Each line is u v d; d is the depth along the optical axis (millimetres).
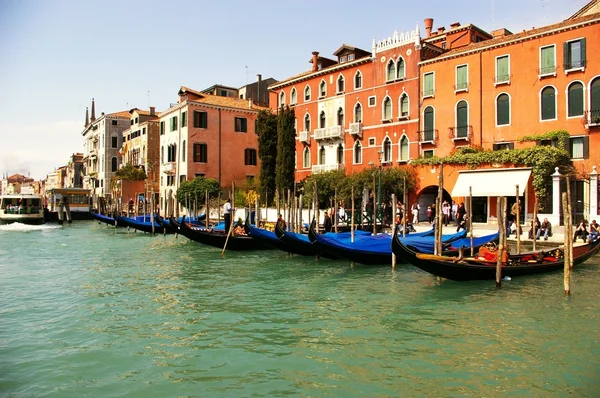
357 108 34125
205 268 17500
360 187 28875
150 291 13562
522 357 8141
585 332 9391
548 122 24703
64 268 17812
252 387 7160
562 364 7832
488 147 26906
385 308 11375
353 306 11609
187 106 42219
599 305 11352
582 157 23594
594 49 23297
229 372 7711
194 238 22906
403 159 31156
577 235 19516
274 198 35750
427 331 9602
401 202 28844
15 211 45094
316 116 37062
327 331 9688
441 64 29078
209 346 8891
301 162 38312
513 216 24188
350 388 7082
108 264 18750
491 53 26875
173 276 15914
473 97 27578
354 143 34000
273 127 36188
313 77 37219
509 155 24406
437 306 11453
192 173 42375
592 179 22047
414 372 7605
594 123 22891
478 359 8094
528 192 24156
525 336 9195
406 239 17453
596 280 14109
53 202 51438
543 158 23031
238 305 11852
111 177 63719
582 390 6910
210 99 44719
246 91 49875
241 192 38750
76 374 7715
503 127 26328
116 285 14453
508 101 26203
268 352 8555
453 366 7816
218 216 35031
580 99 23750
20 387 7262
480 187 24844
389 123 31828
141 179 53219
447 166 27359
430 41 34312
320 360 8156
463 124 28062
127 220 35906
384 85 32125
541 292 12656
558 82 24375
